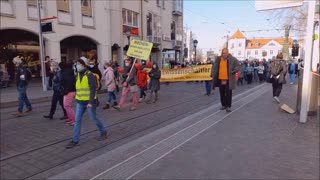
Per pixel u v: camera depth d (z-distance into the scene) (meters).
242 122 7.17
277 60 10.37
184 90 16.77
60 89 8.08
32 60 23.38
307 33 6.93
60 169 4.72
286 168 4.30
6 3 17.34
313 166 4.37
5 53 21.42
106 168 4.55
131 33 28.44
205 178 4.02
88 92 5.96
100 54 24.41
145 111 9.65
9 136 6.64
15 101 11.69
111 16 25.61
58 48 20.70
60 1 20.75
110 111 9.70
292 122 7.11
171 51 39.22
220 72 8.49
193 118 7.84
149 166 4.52
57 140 6.29
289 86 17.22
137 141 5.89
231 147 5.27
